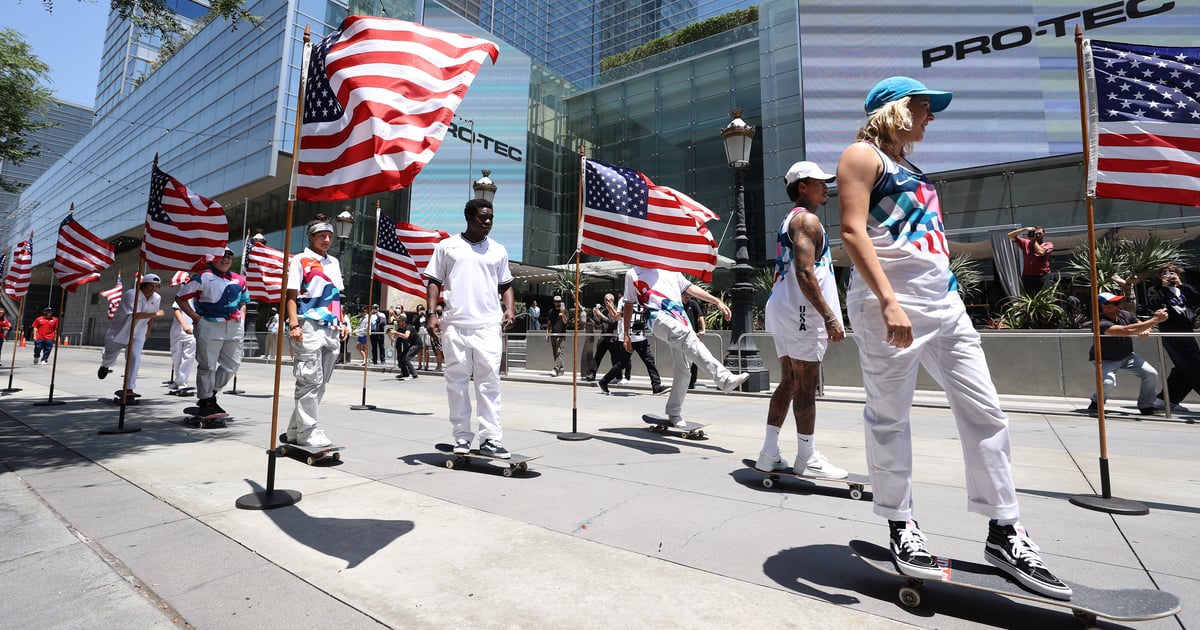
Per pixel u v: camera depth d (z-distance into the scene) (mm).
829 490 3551
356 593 2080
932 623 1865
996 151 17453
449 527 2816
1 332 19453
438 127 3289
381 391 10477
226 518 2947
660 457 4586
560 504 3227
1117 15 16141
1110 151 3703
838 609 1958
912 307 2047
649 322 5703
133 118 40438
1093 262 3500
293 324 4355
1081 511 3129
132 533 2717
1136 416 7113
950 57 18219
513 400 9117
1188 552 2475
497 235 26812
